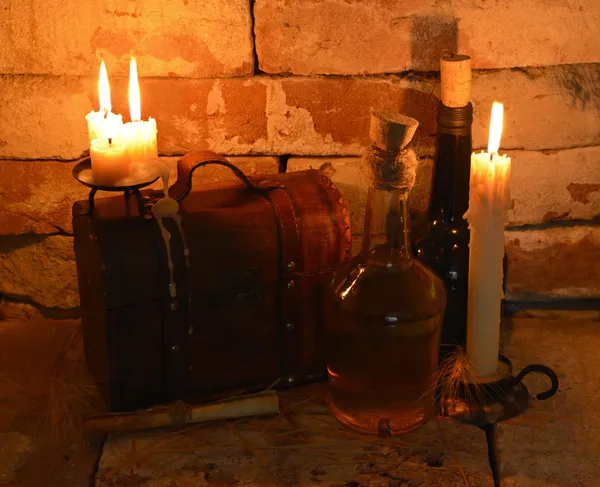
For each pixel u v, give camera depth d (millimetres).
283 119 1789
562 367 1757
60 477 1483
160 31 1714
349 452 1524
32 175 1820
